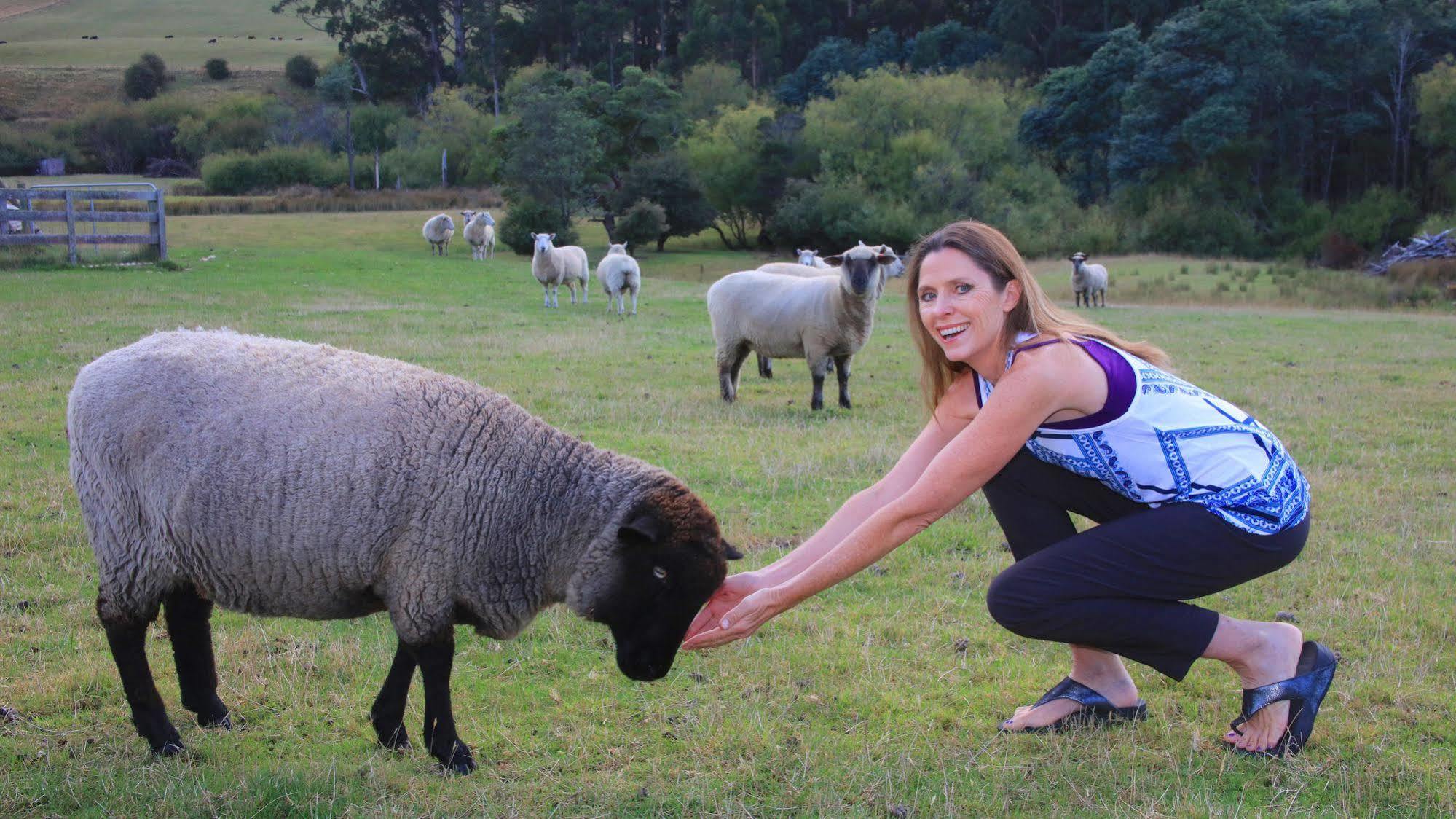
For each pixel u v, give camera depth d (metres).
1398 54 71.44
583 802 3.80
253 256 34.59
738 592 4.04
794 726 4.44
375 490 3.77
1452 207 66.19
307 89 122.31
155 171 93.38
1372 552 6.76
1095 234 66.50
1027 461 3.96
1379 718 4.48
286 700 4.62
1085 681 4.46
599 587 3.95
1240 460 3.59
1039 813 3.73
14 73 125.31
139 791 3.76
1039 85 83.62
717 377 14.49
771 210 71.44
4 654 4.97
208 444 3.80
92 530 4.00
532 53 126.44
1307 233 66.50
